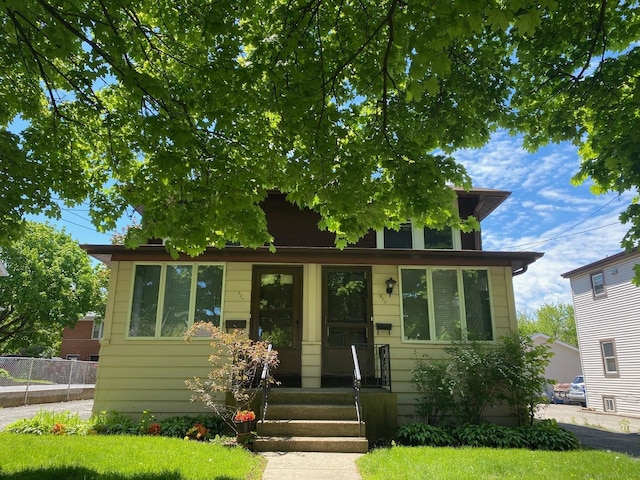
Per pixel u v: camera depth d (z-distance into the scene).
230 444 7.57
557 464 6.34
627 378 18.70
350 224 5.82
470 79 6.00
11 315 29.84
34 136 6.55
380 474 5.66
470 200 12.68
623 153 6.03
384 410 8.88
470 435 8.47
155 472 5.33
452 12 3.38
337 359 10.53
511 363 9.37
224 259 10.80
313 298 10.82
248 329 10.48
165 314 10.48
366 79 5.51
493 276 10.88
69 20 5.34
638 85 5.84
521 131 6.81
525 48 6.17
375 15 5.18
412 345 10.45
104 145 7.00
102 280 33.38
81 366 22.64
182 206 6.16
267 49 5.37
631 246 6.66
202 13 5.46
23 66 6.00
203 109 5.65
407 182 5.01
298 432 7.96
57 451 6.34
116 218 7.27
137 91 4.99
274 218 12.39
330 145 5.30
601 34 5.98
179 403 9.89
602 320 20.44
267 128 6.13
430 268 10.95
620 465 6.32
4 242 7.00
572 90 6.26
